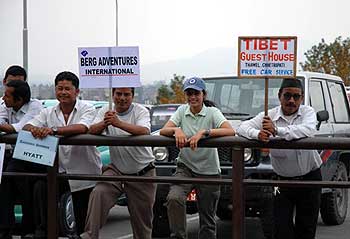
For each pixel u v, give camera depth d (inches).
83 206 236.1
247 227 343.3
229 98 348.8
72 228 259.1
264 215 274.8
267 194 269.7
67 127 205.9
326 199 362.9
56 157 209.8
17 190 236.5
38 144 207.8
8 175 215.9
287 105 215.6
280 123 217.9
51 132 207.0
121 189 223.6
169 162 300.7
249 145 195.5
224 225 356.2
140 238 230.2
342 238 334.6
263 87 342.6
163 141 201.3
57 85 227.3
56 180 210.8
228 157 287.6
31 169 233.5
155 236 309.7
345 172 381.1
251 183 196.9
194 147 198.4
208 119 233.8
